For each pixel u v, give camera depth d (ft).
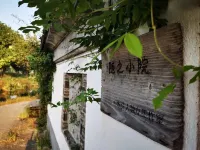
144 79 4.31
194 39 3.23
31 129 37.86
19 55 101.35
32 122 42.63
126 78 5.12
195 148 3.18
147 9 3.28
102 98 6.84
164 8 3.84
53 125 23.39
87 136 9.52
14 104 66.18
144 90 4.31
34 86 82.84
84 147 10.20
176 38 3.47
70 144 13.20
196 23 3.20
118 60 5.57
